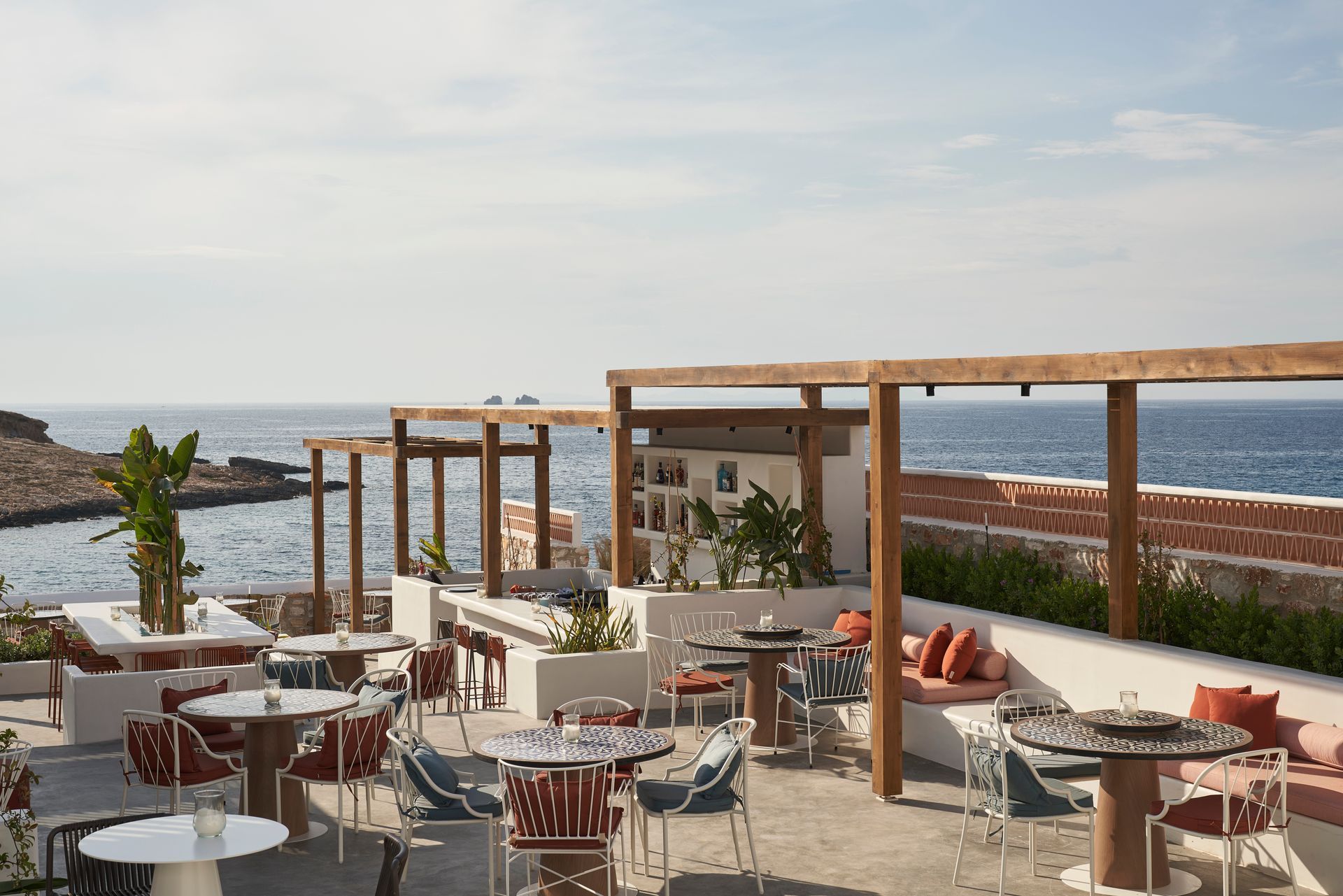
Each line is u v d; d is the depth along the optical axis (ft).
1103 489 37.60
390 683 36.35
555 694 38.29
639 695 39.34
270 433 479.00
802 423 44.60
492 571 52.03
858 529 47.14
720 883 23.90
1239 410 469.57
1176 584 34.55
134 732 26.16
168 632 45.52
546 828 21.26
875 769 30.04
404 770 23.48
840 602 42.27
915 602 38.93
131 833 17.99
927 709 33.53
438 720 38.40
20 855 20.31
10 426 228.22
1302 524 31.40
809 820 28.09
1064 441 360.89
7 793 21.09
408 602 56.03
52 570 135.23
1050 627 33.37
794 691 33.83
